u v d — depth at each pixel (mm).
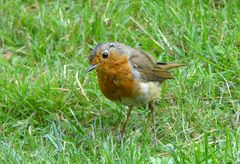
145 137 11320
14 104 12273
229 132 10719
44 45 13648
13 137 11453
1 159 10734
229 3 13969
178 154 10594
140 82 11117
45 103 12273
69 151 11023
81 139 11469
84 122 12039
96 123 11992
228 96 12195
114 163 10383
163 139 11461
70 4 14602
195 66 12656
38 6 14703
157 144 11250
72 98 12406
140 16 14180
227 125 11602
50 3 14680
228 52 12898
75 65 13086
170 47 13367
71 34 13828
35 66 13328
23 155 10852
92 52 11070
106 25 14016
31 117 12039
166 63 11750
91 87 12562
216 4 14273
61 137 11461
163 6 13969
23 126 11875
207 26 13633
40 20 14133
